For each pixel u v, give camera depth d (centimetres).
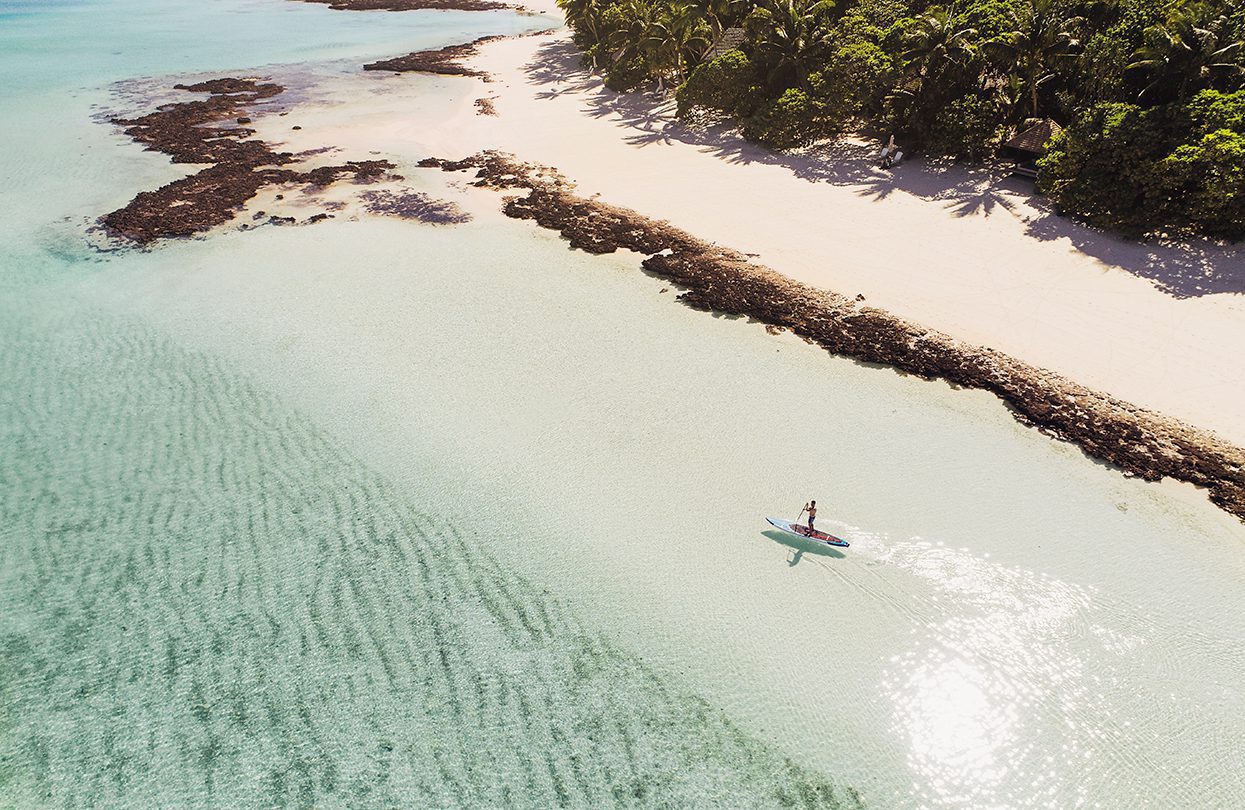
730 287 3231
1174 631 1808
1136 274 3005
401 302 3234
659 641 1814
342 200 4284
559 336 2989
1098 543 2038
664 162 4628
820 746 1606
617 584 1953
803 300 3103
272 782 1532
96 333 3003
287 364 2820
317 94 6481
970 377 2633
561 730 1631
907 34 4009
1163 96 3312
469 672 1741
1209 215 2970
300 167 4809
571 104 5959
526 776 1548
